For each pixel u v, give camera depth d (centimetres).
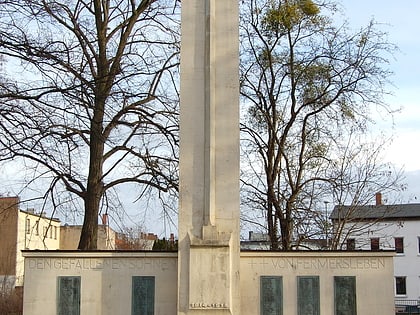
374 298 2297
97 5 3198
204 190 2250
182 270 2209
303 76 3578
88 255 2312
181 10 2350
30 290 2298
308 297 2291
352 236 5141
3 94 2372
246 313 2269
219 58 2319
